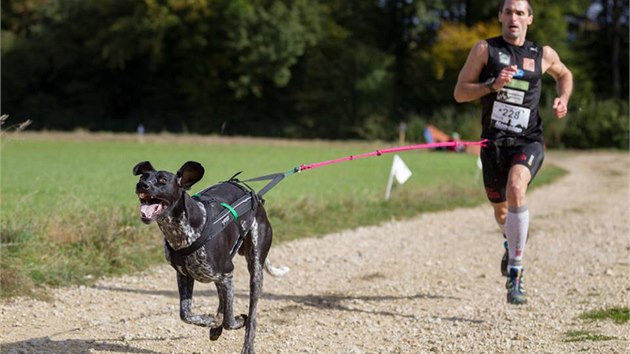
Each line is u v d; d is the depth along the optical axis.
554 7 51.78
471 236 13.00
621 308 7.54
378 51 55.25
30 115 57.44
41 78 59.59
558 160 37.62
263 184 18.48
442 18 56.34
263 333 6.85
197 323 5.65
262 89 56.78
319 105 55.69
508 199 7.35
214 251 5.58
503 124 7.55
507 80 7.17
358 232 12.91
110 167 23.70
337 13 58.34
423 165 29.33
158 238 10.39
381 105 54.41
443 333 6.91
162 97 58.44
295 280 9.29
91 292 8.33
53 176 19.81
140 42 53.66
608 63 57.53
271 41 53.03
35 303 7.71
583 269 9.87
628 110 50.34
